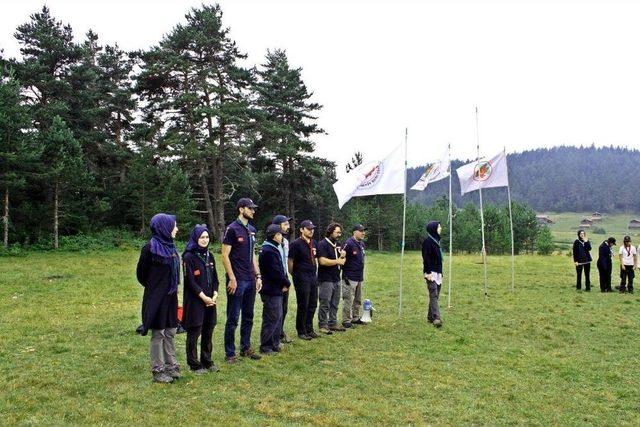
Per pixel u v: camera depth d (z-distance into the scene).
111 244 28.19
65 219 28.59
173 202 31.53
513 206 57.88
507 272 21.30
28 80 29.30
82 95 31.94
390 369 7.03
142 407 5.41
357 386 6.31
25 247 25.30
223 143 32.62
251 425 5.02
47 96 31.02
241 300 7.29
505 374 6.89
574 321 10.46
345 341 8.62
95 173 32.44
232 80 32.41
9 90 25.02
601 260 15.17
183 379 6.37
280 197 41.50
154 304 6.10
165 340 6.31
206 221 39.59
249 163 37.41
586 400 5.98
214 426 4.98
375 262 27.72
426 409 5.59
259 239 35.34
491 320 10.55
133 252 26.59
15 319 9.95
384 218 46.59
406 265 25.62
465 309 11.90
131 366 6.91
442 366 7.21
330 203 47.34
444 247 52.69
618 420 5.42
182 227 31.62
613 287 16.36
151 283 6.16
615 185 183.50
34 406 5.36
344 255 9.43
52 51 31.50
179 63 29.81
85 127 33.41
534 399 5.98
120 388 5.99
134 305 11.99
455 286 16.33
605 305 12.56
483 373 6.92
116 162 34.91
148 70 29.78
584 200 178.62
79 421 5.01
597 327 9.91
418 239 54.00
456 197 116.38
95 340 8.39
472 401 5.86
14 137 24.44
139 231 32.69
